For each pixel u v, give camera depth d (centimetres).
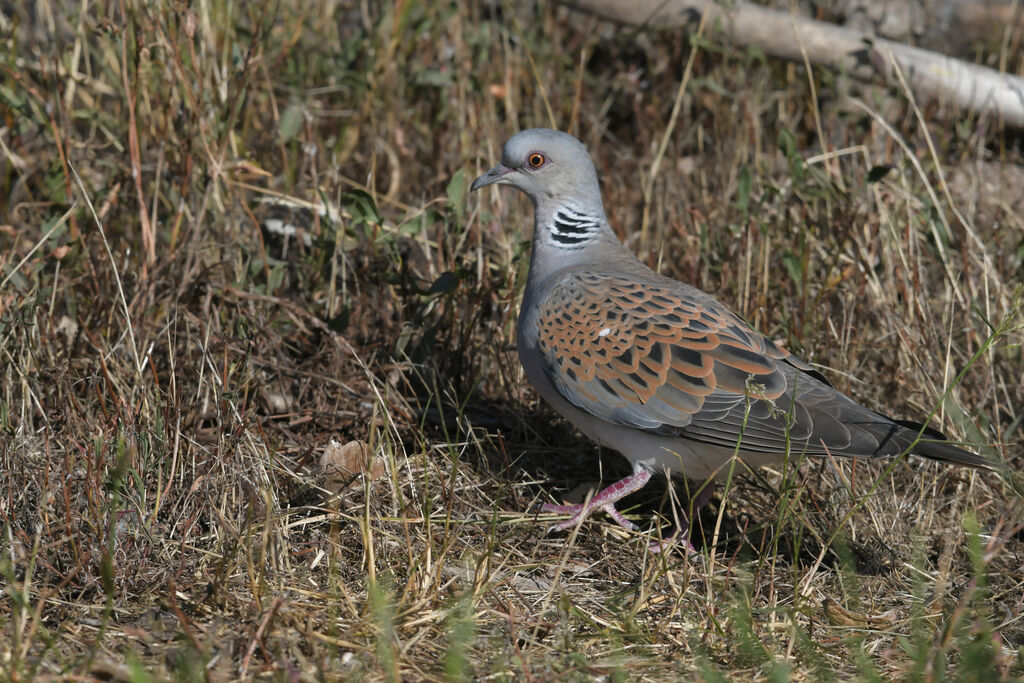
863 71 1407
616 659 713
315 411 986
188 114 1117
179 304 1024
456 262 1069
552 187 923
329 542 805
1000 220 1228
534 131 927
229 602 728
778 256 1168
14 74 1114
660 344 830
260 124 1321
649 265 1148
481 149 1326
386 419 898
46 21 1288
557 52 1511
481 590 759
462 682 666
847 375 1019
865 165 1271
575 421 890
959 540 885
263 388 998
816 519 904
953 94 1397
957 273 1141
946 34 1502
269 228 1187
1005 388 1041
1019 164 1427
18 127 1175
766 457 836
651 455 859
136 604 731
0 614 705
